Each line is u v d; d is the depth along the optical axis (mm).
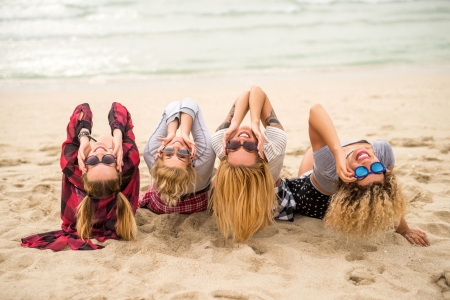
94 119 7391
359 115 7379
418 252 3102
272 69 11711
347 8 19375
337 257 3043
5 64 11406
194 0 19125
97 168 3059
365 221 2867
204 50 13477
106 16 16625
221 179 3070
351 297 2549
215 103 8555
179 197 3275
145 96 9117
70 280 2656
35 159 5371
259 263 2965
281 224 3576
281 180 3725
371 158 2914
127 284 2635
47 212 3803
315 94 9195
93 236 3232
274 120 3410
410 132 6281
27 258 2934
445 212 3676
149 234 3350
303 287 2662
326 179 3357
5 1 17422
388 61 12484
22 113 7734
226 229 3223
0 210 3775
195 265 2885
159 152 3127
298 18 17625
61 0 17859
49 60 11914
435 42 14453
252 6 18750
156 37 14703
